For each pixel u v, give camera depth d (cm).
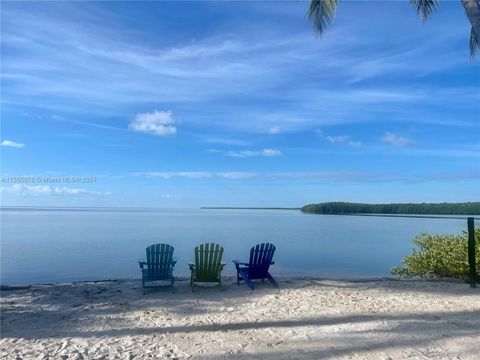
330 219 7138
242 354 461
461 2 820
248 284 808
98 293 776
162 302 704
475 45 1013
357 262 1625
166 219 7081
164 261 788
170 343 499
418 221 5922
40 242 2494
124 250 2039
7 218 7081
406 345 479
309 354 458
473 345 477
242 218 7750
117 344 497
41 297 743
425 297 722
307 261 1661
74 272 1391
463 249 872
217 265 803
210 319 598
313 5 963
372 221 6103
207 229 3962
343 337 511
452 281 876
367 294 751
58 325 577
